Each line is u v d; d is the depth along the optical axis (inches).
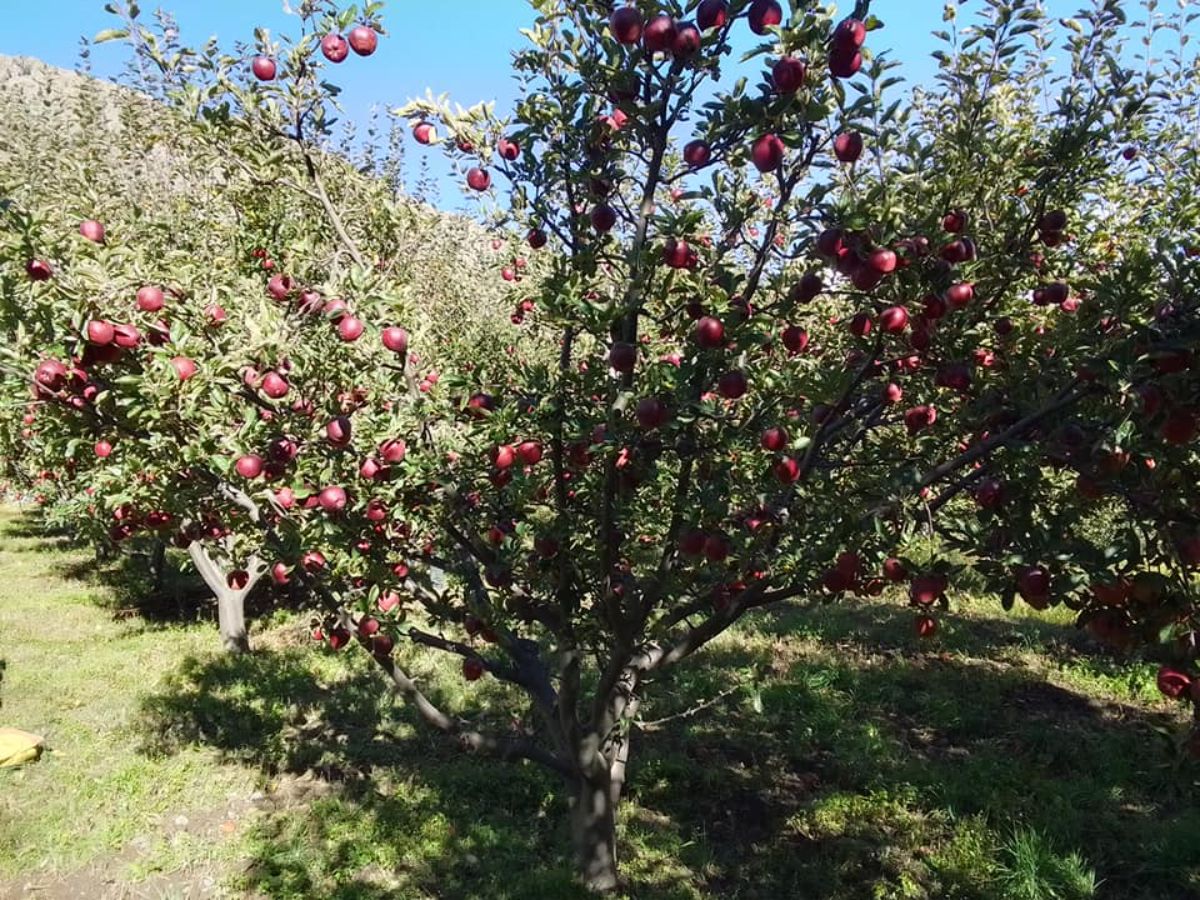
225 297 139.3
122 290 119.6
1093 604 89.2
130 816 182.9
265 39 138.4
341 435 128.6
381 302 132.7
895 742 223.9
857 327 113.0
